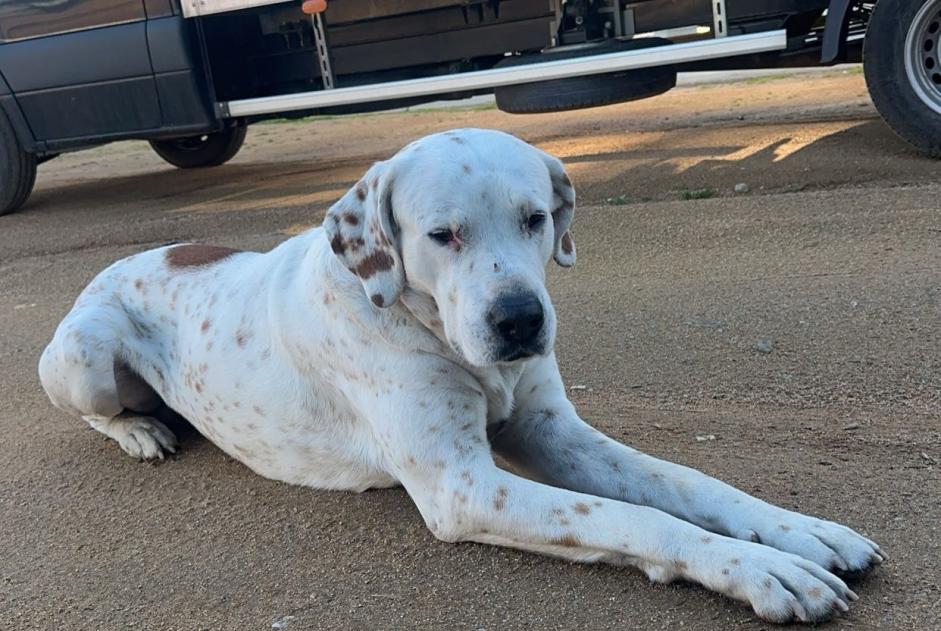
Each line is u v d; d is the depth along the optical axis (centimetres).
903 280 182
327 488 143
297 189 354
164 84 332
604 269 214
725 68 309
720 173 279
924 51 254
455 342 124
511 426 137
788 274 194
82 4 333
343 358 134
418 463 126
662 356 169
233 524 138
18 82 349
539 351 120
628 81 294
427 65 338
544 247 128
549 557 121
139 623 120
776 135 323
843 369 156
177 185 412
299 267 144
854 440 138
